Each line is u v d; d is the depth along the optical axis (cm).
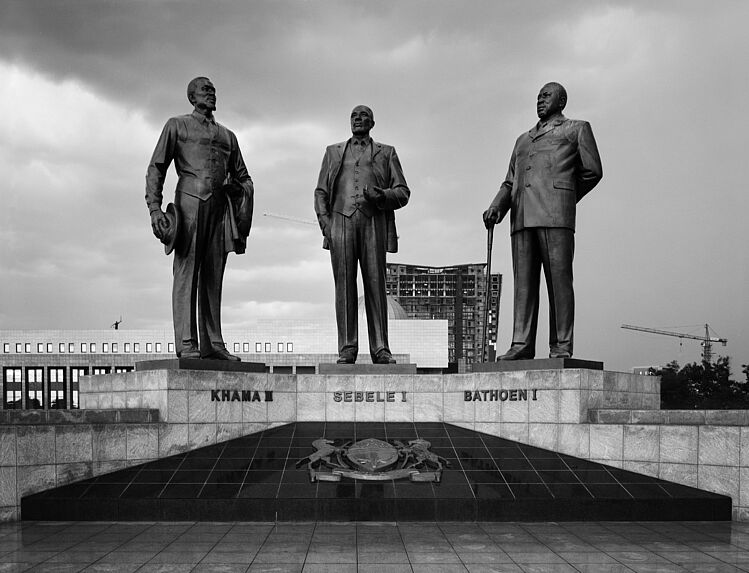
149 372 1661
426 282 12225
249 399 1753
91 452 1516
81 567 1062
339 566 1067
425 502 1409
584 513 1422
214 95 1833
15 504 1412
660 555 1144
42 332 7431
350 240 1919
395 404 1847
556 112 1848
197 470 1532
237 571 1038
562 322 1791
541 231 1808
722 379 5556
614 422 1616
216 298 1852
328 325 7531
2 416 1453
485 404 1780
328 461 1551
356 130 1923
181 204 1772
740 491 1450
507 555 1140
